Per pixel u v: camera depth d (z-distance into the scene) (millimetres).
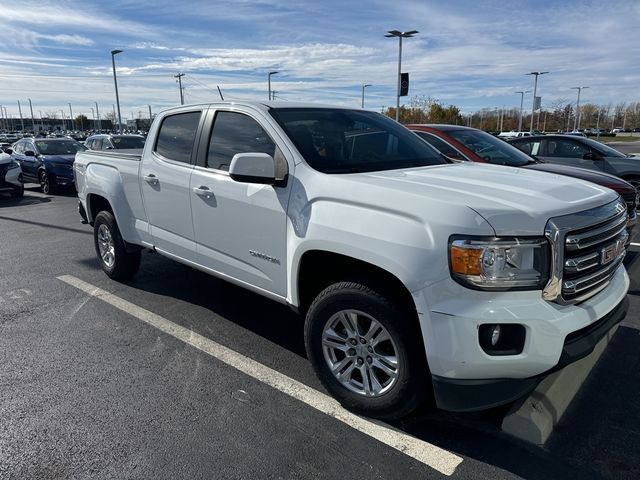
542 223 2502
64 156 14516
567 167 6836
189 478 2559
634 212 6090
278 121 3596
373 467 2633
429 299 2537
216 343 4125
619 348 3912
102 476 2574
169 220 4461
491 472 2596
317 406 3201
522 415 2842
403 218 2662
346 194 2941
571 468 2617
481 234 2443
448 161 4090
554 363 2506
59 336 4266
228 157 3846
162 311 4816
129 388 3422
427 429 2955
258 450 2770
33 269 6273
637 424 2971
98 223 5688
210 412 3133
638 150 33125
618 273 3174
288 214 3256
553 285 2500
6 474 2594
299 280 3289
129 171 4926
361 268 3010
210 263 4070
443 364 2547
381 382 3029
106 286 5559
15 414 3121
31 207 11711
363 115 4281
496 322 2430
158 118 4656
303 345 4102
